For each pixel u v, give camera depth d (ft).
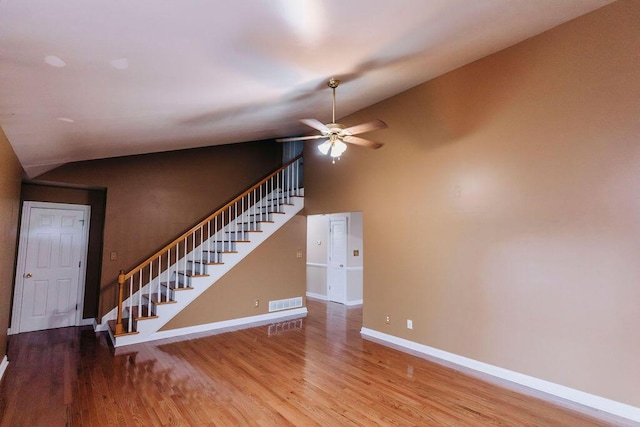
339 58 9.87
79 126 10.71
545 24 10.21
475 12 8.68
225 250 19.24
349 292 24.03
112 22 5.75
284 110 14.43
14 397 9.83
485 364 11.84
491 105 12.03
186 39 6.83
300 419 8.80
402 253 14.84
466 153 12.73
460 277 12.72
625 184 9.11
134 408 9.28
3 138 9.89
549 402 9.74
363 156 16.93
